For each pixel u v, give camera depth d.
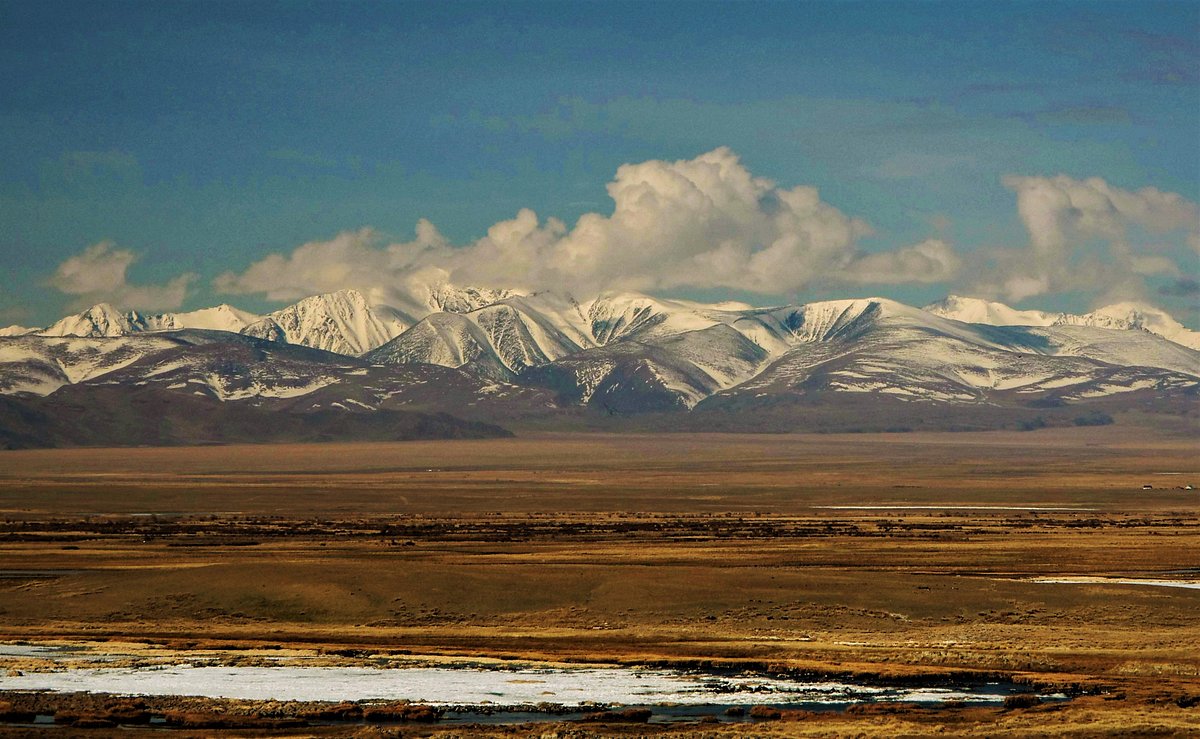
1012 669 149.62
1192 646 164.25
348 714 125.69
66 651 160.25
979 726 118.06
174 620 184.38
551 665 151.75
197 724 120.12
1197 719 120.12
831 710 128.50
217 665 151.00
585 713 127.62
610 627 180.50
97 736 115.31
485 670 148.88
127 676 144.00
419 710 126.06
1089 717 121.31
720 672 148.25
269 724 120.88
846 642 169.00
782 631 177.38
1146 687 136.88
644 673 147.38
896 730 116.25
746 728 118.00
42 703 128.12
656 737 114.56
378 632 176.62
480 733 116.69
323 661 153.38
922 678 143.62
